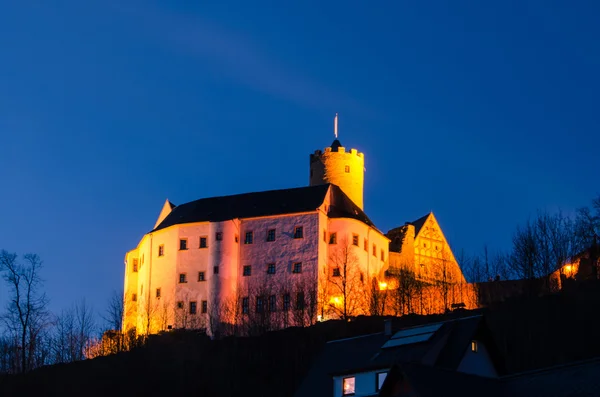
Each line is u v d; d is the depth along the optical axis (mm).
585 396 44656
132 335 113438
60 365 101750
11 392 94875
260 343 100750
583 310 87938
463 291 110188
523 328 86875
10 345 108500
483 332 58562
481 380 49125
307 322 111188
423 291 112188
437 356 56938
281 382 90438
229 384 92375
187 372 96875
